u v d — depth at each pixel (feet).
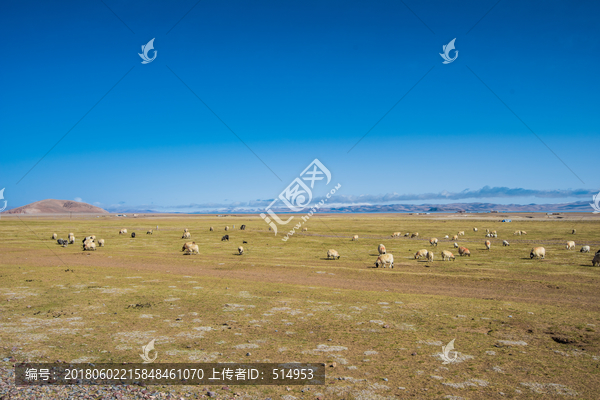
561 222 463.01
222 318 64.49
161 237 262.47
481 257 154.81
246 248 192.44
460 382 38.47
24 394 33.68
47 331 55.21
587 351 47.93
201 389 36.35
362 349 49.34
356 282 102.58
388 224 456.86
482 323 61.82
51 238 244.83
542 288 92.22
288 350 48.70
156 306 72.59
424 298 81.61
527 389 36.63
